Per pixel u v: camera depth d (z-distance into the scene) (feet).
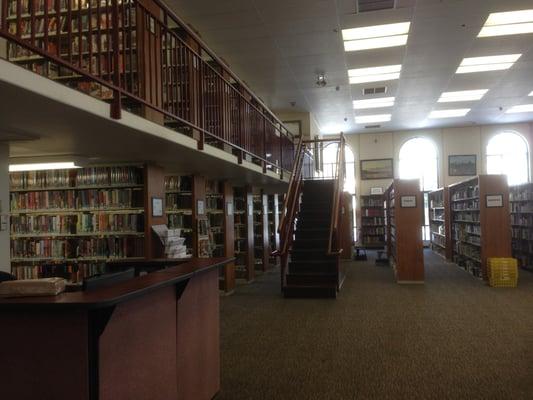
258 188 35.78
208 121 18.10
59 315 6.88
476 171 53.01
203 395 10.84
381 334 17.11
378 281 30.17
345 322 19.13
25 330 6.97
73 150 15.60
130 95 11.69
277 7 22.22
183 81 16.21
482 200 28.50
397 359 14.19
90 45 10.78
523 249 34.73
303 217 30.01
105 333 7.04
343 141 33.73
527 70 32.73
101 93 16.03
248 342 16.49
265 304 23.44
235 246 32.12
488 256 28.27
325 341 16.38
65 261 19.08
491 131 52.80
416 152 54.85
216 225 27.89
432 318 19.44
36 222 19.42
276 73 32.42
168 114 13.76
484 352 14.64
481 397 11.18
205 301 11.21
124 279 8.85
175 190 23.93
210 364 11.39
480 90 37.91
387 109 44.19
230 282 26.99
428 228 54.80
